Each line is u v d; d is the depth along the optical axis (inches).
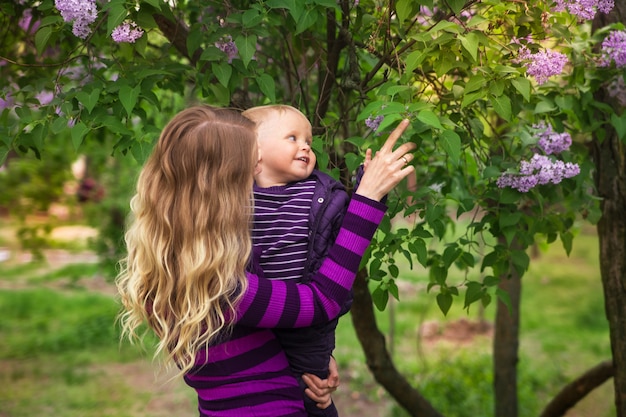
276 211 72.9
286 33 118.4
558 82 115.8
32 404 268.2
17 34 137.5
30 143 101.8
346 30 101.9
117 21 87.6
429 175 138.9
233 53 96.7
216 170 69.6
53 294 441.4
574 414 264.5
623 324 125.7
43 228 333.7
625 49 98.7
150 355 318.7
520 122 125.9
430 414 158.7
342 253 69.2
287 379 74.2
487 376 286.0
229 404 73.0
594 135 120.9
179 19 115.6
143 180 72.0
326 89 113.3
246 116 76.3
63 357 325.7
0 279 494.6
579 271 512.1
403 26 102.7
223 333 72.0
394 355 320.8
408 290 448.5
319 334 73.9
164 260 69.7
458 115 97.4
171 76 110.3
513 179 96.4
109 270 416.8
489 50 91.7
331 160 111.0
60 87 107.3
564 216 119.9
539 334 369.1
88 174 430.0
